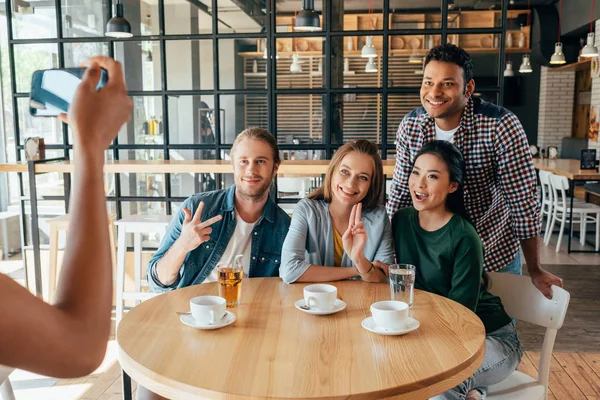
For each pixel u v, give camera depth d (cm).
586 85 974
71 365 55
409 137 239
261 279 196
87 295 57
